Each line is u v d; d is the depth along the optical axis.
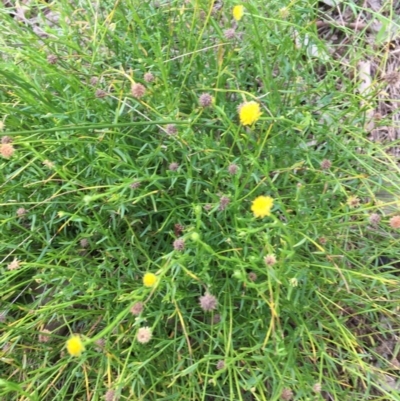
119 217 0.31
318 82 0.35
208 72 0.32
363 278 0.30
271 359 0.26
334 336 0.30
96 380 0.29
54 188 0.30
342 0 0.31
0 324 0.27
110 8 0.33
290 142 0.31
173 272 0.27
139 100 0.27
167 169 0.31
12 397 0.30
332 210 0.30
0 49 0.30
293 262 0.27
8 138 0.30
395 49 0.38
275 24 0.31
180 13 0.31
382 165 0.33
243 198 0.27
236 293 0.29
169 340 0.28
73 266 0.31
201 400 0.27
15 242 0.32
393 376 0.31
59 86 0.30
